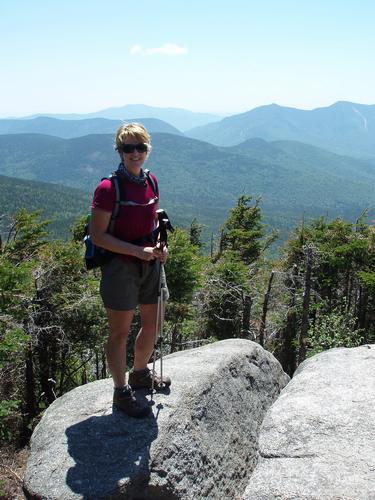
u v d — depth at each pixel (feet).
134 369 15.53
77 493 11.76
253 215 152.15
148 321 14.66
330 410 13.00
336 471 10.66
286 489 10.37
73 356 71.05
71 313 61.52
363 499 9.75
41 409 64.23
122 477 12.23
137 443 13.25
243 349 19.65
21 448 48.26
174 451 13.47
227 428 15.92
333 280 117.50
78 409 14.87
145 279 13.93
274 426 12.66
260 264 124.47
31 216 78.79
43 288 57.21
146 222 13.01
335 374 15.38
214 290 89.04
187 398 15.21
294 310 98.27
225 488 14.74
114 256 13.17
